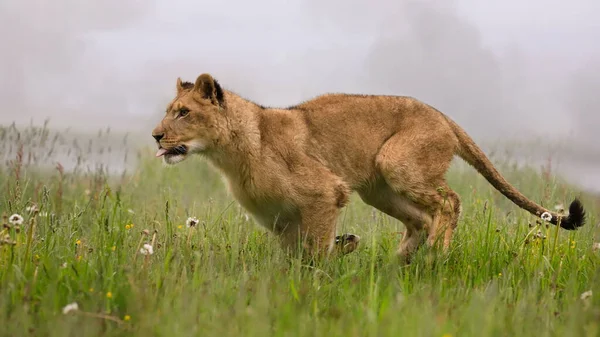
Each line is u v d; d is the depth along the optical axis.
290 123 12.80
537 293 10.70
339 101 13.29
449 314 9.52
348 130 13.09
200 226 13.60
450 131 13.51
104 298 9.77
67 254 11.54
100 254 11.30
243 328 8.78
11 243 10.51
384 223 14.41
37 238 12.25
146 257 10.75
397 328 8.51
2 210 14.27
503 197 18.31
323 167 12.79
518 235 13.28
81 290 10.02
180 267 11.26
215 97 12.59
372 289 9.99
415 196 13.24
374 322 8.84
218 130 12.57
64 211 15.58
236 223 13.59
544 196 15.98
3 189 16.52
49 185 17.48
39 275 10.40
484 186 19.48
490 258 12.11
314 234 12.66
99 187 17.77
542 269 11.45
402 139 13.19
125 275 10.30
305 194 12.57
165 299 9.57
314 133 12.94
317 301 10.10
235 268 11.75
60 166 17.02
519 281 10.94
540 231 13.55
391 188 13.42
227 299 9.98
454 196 13.49
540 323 9.34
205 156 13.02
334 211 12.73
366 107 13.28
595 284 10.73
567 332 8.59
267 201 12.70
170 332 8.57
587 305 9.76
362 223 15.20
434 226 13.30
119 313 9.64
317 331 8.84
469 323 8.83
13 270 10.25
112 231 12.30
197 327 8.80
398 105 13.41
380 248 13.18
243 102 12.77
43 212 13.55
